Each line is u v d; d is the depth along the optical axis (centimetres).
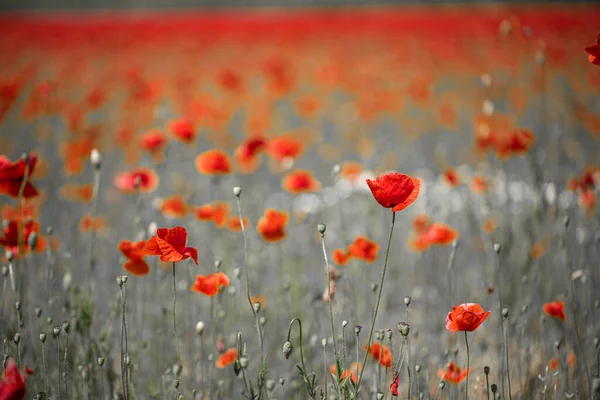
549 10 2656
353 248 489
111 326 509
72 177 1024
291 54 2323
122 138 996
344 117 1450
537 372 504
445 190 1002
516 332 546
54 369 506
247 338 579
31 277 625
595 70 1357
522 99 1115
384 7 3428
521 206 750
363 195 949
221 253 697
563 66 1385
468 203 784
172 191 941
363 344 551
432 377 512
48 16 3994
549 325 576
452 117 1271
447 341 566
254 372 538
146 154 961
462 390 488
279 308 635
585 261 595
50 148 1133
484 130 745
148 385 516
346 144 1270
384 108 1330
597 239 598
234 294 521
